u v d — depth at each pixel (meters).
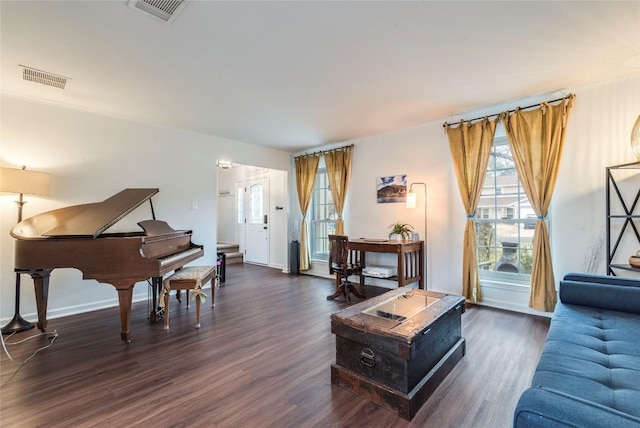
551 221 3.34
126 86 3.08
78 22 2.05
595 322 1.91
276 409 1.78
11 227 3.23
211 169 4.93
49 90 3.17
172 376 2.15
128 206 3.25
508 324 3.12
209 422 1.67
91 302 3.70
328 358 2.43
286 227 6.37
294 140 5.25
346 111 3.83
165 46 2.36
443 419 1.68
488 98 3.43
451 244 4.11
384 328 1.85
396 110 3.80
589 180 3.09
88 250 2.65
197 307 3.14
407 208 4.54
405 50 2.44
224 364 2.33
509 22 2.08
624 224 2.89
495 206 3.82
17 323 3.07
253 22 2.07
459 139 3.94
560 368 1.39
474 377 2.11
